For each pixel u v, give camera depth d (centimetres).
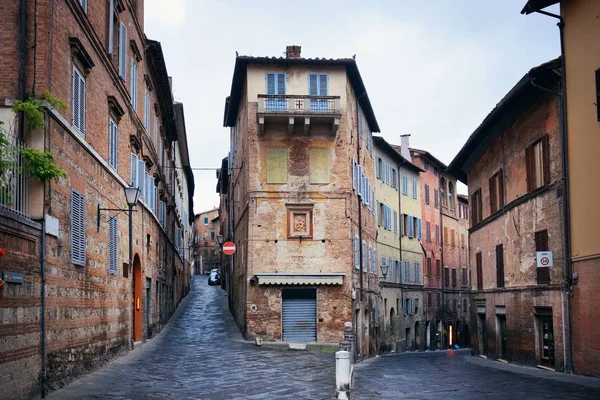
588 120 1981
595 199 1942
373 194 4209
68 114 1517
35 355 1258
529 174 2486
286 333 3119
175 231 4756
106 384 1544
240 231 3662
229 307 4628
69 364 1492
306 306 3147
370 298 3909
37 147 1316
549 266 2264
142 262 2653
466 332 6719
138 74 2647
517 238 2656
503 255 2866
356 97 3612
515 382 1803
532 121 2466
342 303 3130
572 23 2080
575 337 2084
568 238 2123
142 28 2736
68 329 1485
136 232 2481
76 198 1559
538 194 2394
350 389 1541
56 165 1389
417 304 5422
